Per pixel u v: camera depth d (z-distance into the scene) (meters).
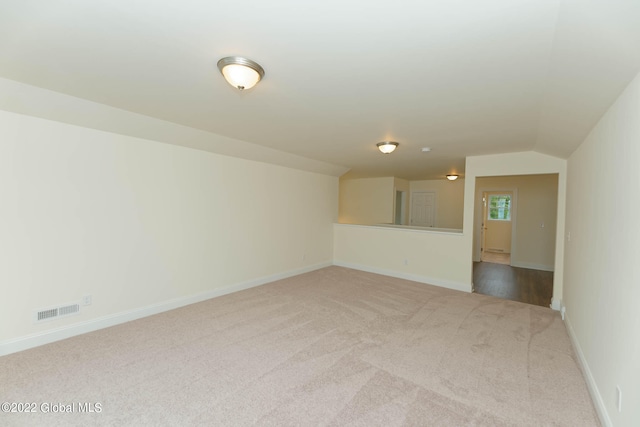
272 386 2.06
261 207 4.68
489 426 1.72
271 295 4.15
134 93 2.29
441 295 4.31
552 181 6.29
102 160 2.93
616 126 1.79
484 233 8.79
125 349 2.54
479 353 2.57
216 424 1.70
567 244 3.45
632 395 1.43
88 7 1.27
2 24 1.41
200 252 3.84
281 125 3.09
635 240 1.48
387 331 3.00
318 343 2.71
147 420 1.72
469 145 3.83
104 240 2.96
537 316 3.50
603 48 1.35
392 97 2.29
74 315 2.78
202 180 3.84
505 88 2.06
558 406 1.91
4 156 2.37
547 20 1.30
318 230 5.91
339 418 1.75
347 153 4.56
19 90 2.20
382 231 5.61
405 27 1.39
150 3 1.25
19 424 1.66
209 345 2.64
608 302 1.85
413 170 6.43
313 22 1.37
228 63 1.72
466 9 1.25
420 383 2.12
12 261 2.43
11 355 2.39
